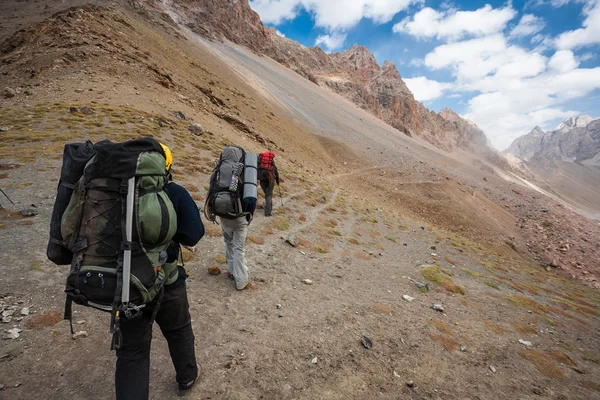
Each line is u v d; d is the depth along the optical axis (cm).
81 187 187
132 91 2400
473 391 367
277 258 669
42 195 725
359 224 1407
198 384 286
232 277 513
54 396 253
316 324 435
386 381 348
